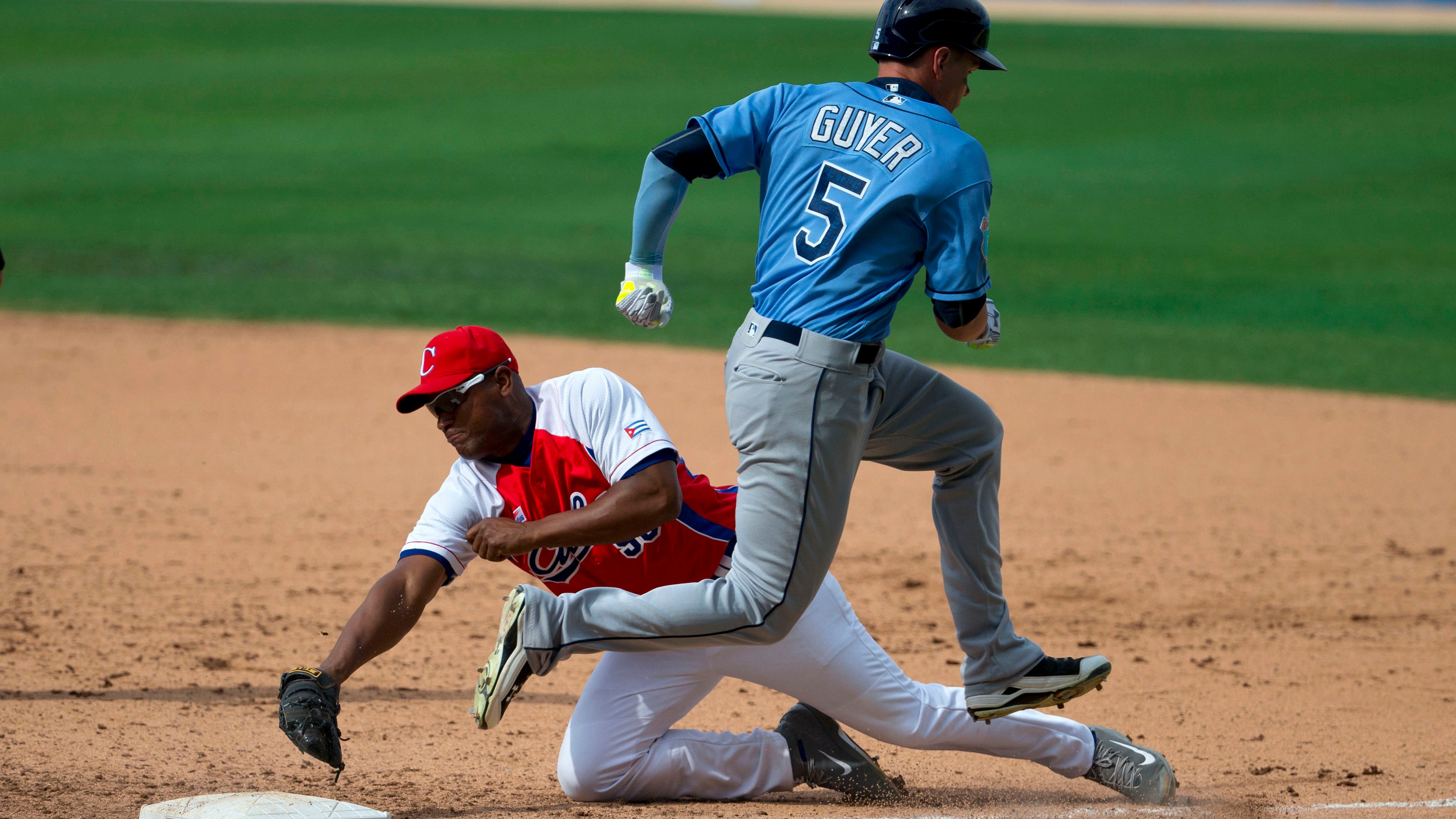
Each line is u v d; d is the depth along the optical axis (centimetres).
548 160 9050
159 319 5059
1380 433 3816
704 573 1434
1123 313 5466
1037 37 15575
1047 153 9588
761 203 1391
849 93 1365
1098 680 1478
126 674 1998
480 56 13562
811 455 1320
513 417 1367
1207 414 4009
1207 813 1511
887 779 1541
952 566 1488
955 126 1336
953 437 1442
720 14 17062
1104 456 3550
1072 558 2739
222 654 2114
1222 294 5828
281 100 11175
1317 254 6656
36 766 1574
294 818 1324
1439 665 2156
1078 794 1605
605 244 6694
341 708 1898
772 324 1333
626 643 1344
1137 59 13862
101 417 3738
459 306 5350
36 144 9212
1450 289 5909
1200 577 2628
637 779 1487
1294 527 2961
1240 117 10988
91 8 16062
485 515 1395
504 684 1331
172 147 9294
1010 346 4891
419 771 1641
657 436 1340
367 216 7281
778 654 1441
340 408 3906
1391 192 8325
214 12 16088
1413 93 11975
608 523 1313
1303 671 2125
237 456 3400
